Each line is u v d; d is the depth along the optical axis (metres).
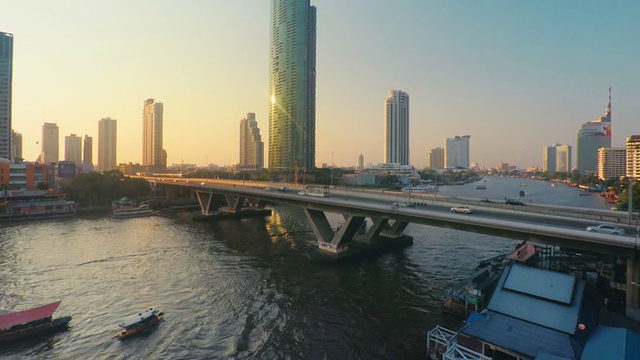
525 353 30.81
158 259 77.06
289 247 89.38
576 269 54.50
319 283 61.59
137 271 68.25
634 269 38.56
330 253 77.25
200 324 46.31
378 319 47.16
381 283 61.06
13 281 61.75
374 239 84.81
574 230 42.31
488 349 33.97
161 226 119.31
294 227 120.00
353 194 97.31
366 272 67.38
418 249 84.44
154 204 167.50
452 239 95.31
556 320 34.47
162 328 45.12
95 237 98.94
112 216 136.75
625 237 38.47
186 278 64.38
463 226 53.91
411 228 112.19
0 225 115.44
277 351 39.72
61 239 95.50
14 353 38.91
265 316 48.69
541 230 43.44
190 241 96.00
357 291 57.50
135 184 182.00
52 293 56.41
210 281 62.78
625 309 39.47
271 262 75.12
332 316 48.41
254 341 41.97
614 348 29.77
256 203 163.75
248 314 49.34
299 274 66.69
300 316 48.53
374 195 93.50
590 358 29.45
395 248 85.50
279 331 44.38
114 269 69.31
